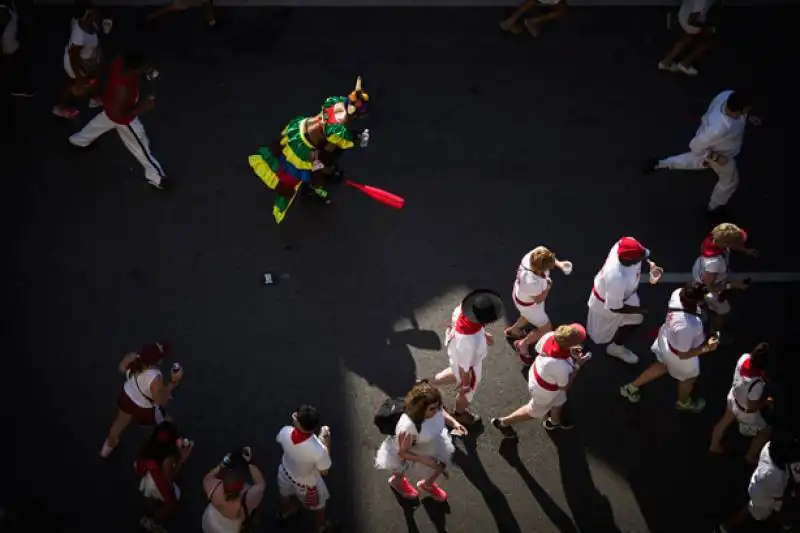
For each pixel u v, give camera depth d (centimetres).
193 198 1229
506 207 1251
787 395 1122
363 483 1034
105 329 1120
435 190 1258
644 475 1055
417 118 1320
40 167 1235
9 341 1102
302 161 1138
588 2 1438
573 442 1074
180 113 1298
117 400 1037
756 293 1202
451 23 1410
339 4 1407
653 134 1330
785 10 1450
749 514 1005
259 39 1370
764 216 1267
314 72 1348
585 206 1259
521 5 1412
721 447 1067
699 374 1130
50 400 1065
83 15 1180
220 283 1165
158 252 1183
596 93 1362
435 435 914
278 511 997
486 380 1110
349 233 1215
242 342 1121
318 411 1077
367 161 1275
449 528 1012
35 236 1182
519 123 1326
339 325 1141
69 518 991
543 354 992
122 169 1244
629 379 1124
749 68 1398
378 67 1362
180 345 1112
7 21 1222
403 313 1155
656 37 1420
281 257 1190
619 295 1043
